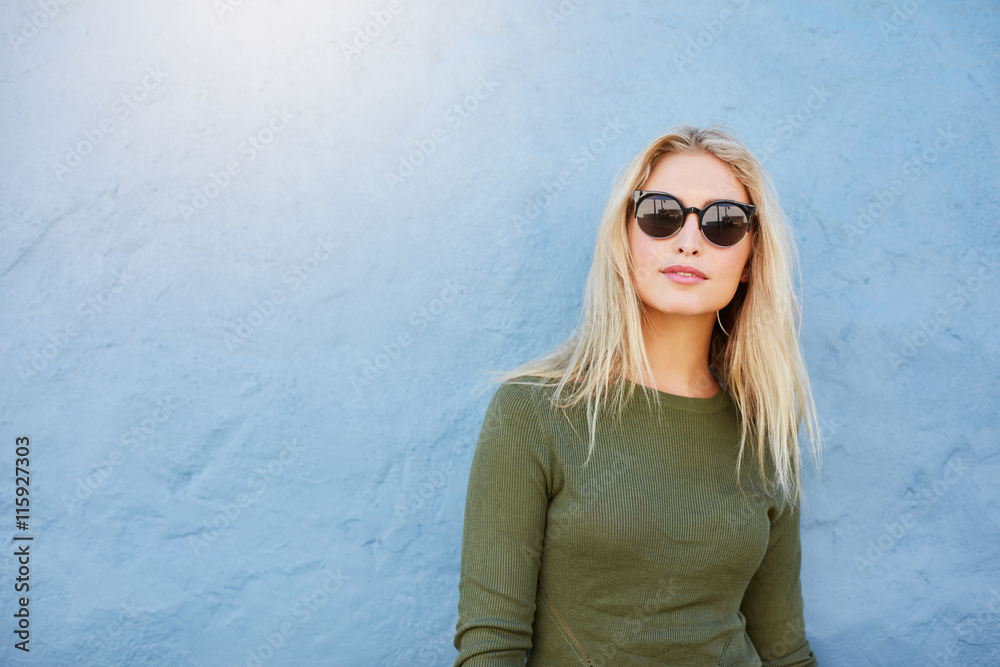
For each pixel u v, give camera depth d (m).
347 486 1.83
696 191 1.42
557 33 1.88
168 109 1.78
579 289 1.88
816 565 1.94
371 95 1.83
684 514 1.37
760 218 1.50
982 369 1.96
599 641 1.36
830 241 1.94
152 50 1.77
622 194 1.46
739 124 1.93
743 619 1.54
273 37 1.80
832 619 1.94
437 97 1.85
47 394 1.75
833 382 1.94
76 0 1.75
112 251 1.76
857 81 1.96
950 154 1.96
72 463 1.75
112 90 1.76
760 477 1.51
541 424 1.38
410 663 1.85
